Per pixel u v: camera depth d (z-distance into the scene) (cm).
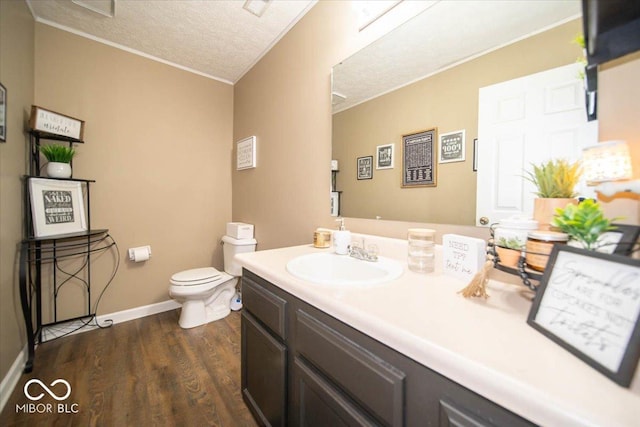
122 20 182
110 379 146
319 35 161
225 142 275
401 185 118
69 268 195
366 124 133
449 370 44
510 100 83
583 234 50
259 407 111
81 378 146
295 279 88
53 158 173
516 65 82
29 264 170
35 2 166
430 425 49
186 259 252
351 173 142
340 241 129
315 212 168
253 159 234
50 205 174
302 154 177
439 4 103
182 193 249
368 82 131
